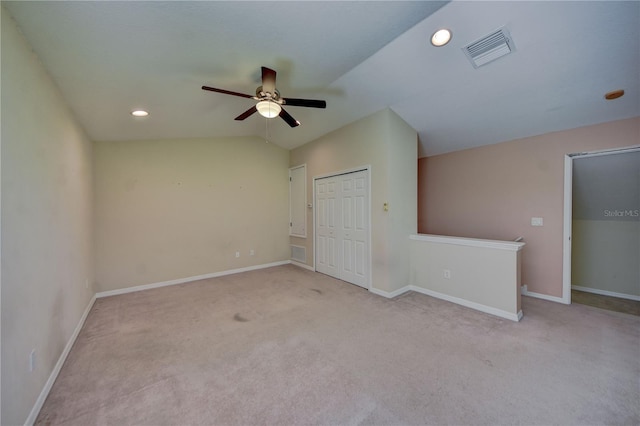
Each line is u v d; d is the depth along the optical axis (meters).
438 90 3.14
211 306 3.46
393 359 2.21
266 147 5.64
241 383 1.93
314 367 2.12
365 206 4.08
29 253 1.72
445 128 3.94
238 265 5.26
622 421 1.56
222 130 4.64
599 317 3.01
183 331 2.77
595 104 2.91
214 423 1.58
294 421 1.58
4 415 1.36
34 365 1.70
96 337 2.66
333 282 4.48
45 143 2.08
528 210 3.73
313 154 5.16
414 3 1.95
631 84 2.59
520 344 2.43
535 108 3.15
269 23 2.00
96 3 1.58
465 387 1.86
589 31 2.13
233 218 5.20
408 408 1.67
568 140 3.39
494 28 2.21
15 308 1.51
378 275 3.86
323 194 4.96
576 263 4.23
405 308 3.31
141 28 1.86
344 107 3.79
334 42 2.35
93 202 3.86
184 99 3.13
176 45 2.12
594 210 3.98
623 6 1.92
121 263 4.11
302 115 4.15
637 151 3.07
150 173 4.36
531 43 2.32
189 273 4.70
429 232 4.96
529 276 3.74
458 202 4.53
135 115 3.34
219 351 2.38
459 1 1.98
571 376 1.97
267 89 2.46
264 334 2.69
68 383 1.95
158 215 4.43
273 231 5.74
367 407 1.69
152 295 3.94
